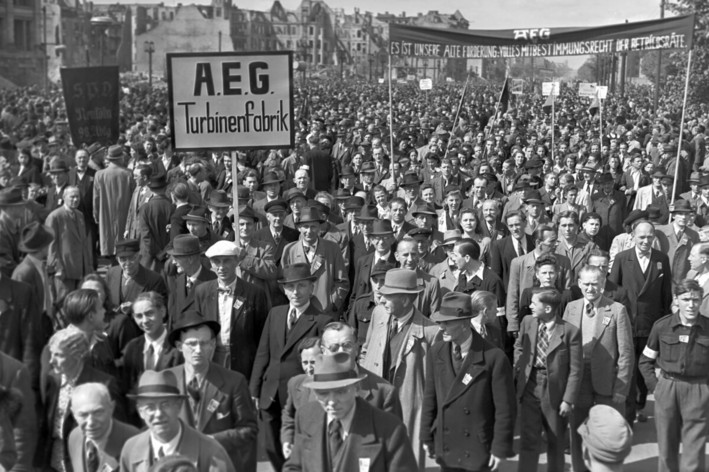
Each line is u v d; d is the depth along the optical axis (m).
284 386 7.08
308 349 6.23
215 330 5.99
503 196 15.41
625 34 13.70
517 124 34.91
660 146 22.91
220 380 5.86
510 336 9.27
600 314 7.65
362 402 5.29
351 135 29.20
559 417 7.30
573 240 10.09
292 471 5.45
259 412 7.30
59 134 20.05
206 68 9.16
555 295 7.22
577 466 7.50
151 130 26.75
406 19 197.50
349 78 138.12
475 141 26.28
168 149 20.17
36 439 5.90
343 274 9.74
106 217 14.27
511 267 9.31
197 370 5.84
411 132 30.11
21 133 21.02
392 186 15.13
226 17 140.50
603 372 7.55
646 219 11.02
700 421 7.17
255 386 7.24
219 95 9.21
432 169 18.33
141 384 5.01
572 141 27.17
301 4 178.38
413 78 134.88
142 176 13.90
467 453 6.47
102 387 5.38
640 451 8.35
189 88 9.19
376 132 27.89
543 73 156.62
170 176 17.05
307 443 5.37
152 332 6.52
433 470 7.75
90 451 5.58
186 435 5.11
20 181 13.52
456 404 6.48
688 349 7.13
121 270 8.77
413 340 7.05
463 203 13.84
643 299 9.30
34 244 8.05
